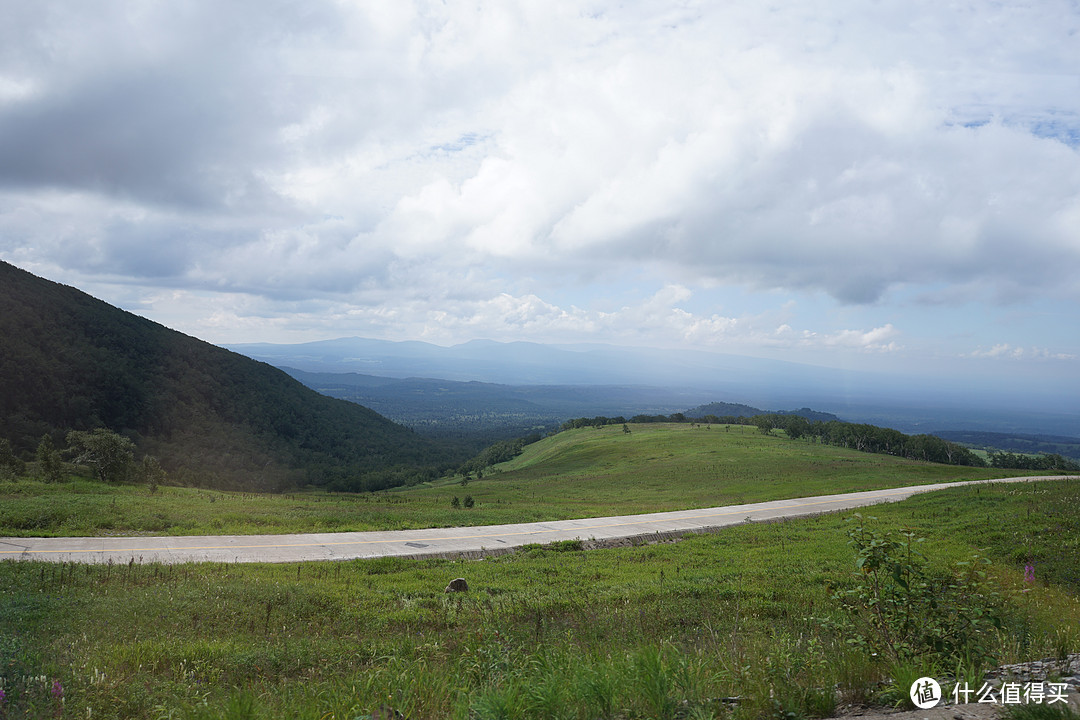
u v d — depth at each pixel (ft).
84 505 87.61
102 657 27.94
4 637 29.22
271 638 35.17
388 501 144.25
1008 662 21.90
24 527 76.64
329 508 111.96
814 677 20.47
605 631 36.11
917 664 19.61
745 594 48.73
